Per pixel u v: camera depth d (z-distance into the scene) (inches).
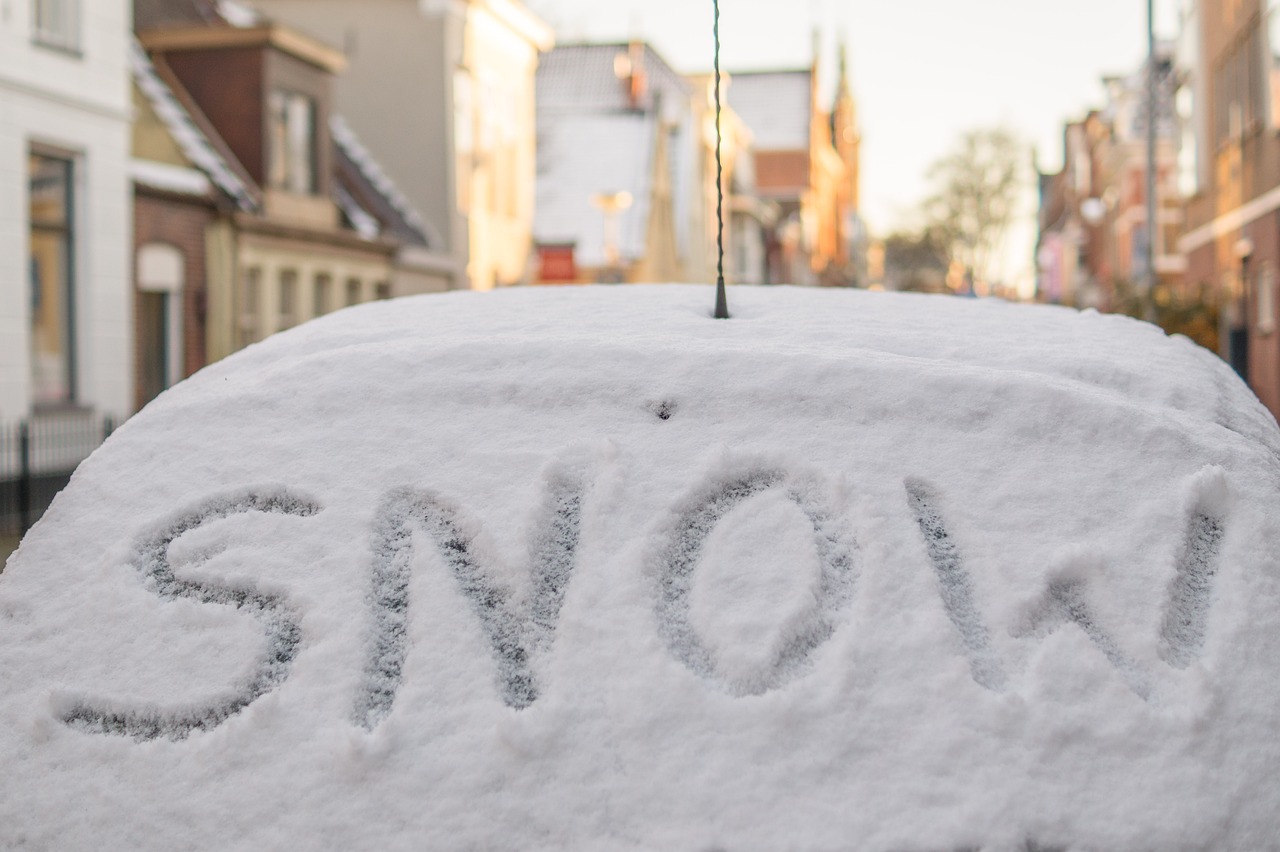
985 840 64.1
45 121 496.7
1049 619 73.4
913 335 95.0
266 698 72.2
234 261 627.8
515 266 1018.7
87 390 522.6
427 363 89.1
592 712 69.5
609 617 73.4
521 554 77.0
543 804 66.7
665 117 1258.6
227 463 86.1
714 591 74.9
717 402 84.3
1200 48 858.8
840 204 2915.8
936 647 71.0
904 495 78.6
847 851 63.9
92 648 78.2
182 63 667.4
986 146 2255.2
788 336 94.6
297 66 690.8
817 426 82.4
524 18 989.8
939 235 2288.4
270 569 79.2
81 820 71.1
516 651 73.6
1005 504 78.2
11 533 410.0
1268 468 82.6
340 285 737.6
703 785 66.5
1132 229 1411.2
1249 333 741.9
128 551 82.4
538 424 84.4
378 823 67.2
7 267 475.8
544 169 1218.0
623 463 80.7
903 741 67.5
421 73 895.1
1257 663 71.5
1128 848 64.3
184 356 595.2
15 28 479.8
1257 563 75.9
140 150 583.5
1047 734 67.4
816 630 73.0
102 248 529.3
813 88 2410.2
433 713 70.7
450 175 893.8
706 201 1450.5
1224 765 67.0
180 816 69.6
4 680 77.9
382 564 78.8
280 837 67.6
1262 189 695.7
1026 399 83.0
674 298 107.5
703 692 69.6
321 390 89.0
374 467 83.7
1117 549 75.8
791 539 76.8
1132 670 71.3
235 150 663.1
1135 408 83.3
